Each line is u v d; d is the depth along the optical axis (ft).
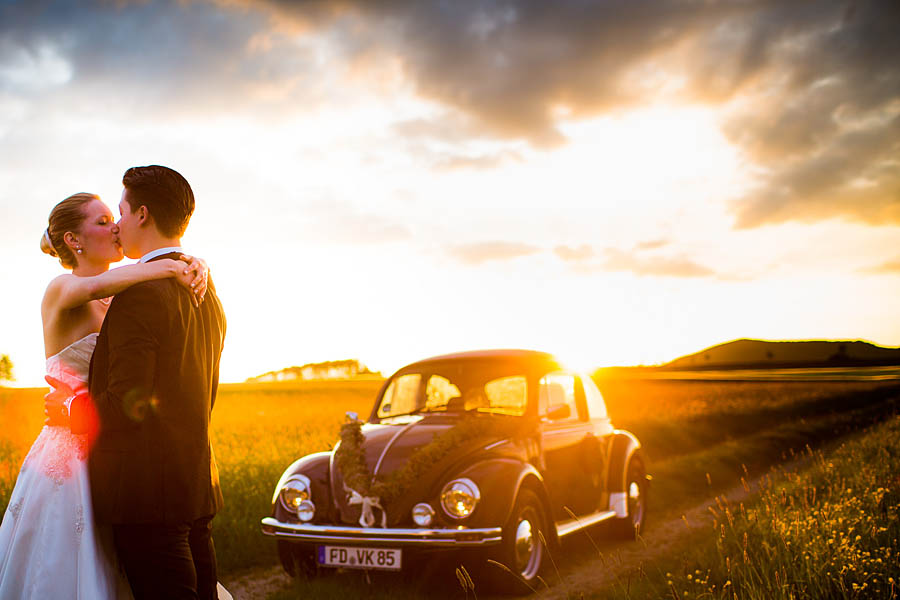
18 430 52.39
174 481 8.45
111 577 8.71
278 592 17.69
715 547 18.65
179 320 8.63
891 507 20.16
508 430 20.20
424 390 23.09
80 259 9.85
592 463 23.08
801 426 65.67
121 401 7.99
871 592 14.07
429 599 17.44
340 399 117.91
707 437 59.11
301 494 18.97
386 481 18.22
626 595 15.57
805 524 17.88
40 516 8.74
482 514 17.54
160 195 9.27
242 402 107.55
